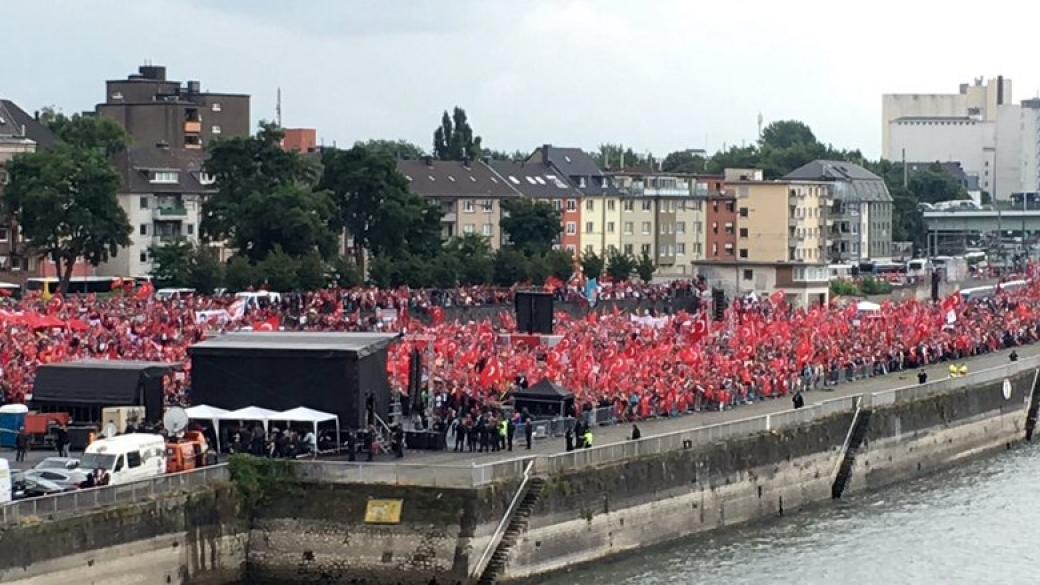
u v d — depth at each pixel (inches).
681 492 5949.8
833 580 5492.1
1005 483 7298.2
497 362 6806.1
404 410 6397.6
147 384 5999.0
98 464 5137.8
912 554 5861.2
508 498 5251.0
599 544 5575.8
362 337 6092.5
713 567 5590.6
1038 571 5654.5
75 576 4672.7
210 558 5123.0
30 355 6963.6
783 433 6545.3
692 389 7086.6
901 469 7372.1
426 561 5142.7
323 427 5851.4
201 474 5142.7
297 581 5236.2
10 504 4530.0
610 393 6742.1
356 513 5211.6
